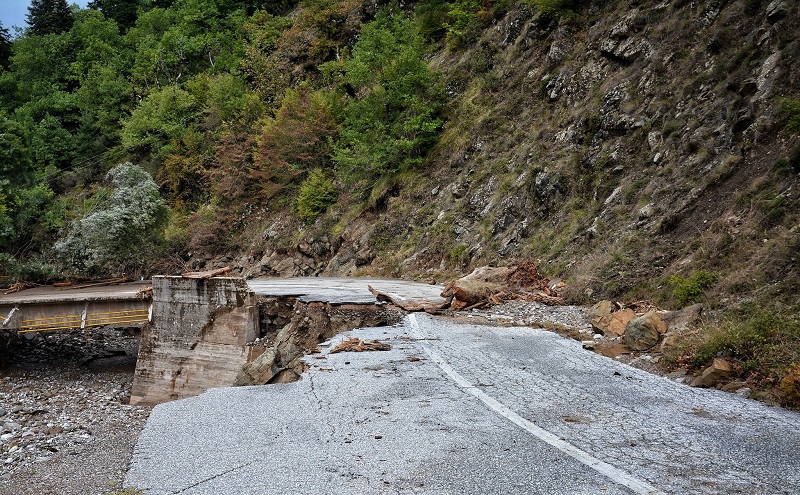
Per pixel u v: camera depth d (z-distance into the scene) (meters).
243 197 43.16
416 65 32.12
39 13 81.69
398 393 7.27
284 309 16.64
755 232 11.34
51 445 7.84
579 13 26.59
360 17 48.19
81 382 18.16
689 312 9.93
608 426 5.79
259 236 38.91
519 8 31.05
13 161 36.81
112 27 74.31
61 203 43.69
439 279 22.38
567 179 20.53
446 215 25.48
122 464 5.86
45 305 18.62
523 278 16.17
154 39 68.19
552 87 24.98
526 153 23.69
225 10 69.94
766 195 11.88
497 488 4.36
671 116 17.69
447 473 4.69
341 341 11.00
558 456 4.98
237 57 58.34
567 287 14.88
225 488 4.67
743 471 4.56
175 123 53.62
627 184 17.61
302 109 38.75
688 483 4.35
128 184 35.69
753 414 6.13
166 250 39.44
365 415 6.43
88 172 55.88
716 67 17.00
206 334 17.11
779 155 12.70
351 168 32.59
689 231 13.69
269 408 7.03
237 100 49.75
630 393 7.02
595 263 15.22
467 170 26.48
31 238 37.03
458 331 11.45
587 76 23.06
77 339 24.16
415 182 29.16
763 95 14.32
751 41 16.12
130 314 18.86
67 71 71.50
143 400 17.08
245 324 16.50
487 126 27.39
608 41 22.58
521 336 10.80
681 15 19.95
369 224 30.31
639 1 22.62
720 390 7.29
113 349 22.84
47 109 64.31
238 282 16.72
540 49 27.88
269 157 39.94
